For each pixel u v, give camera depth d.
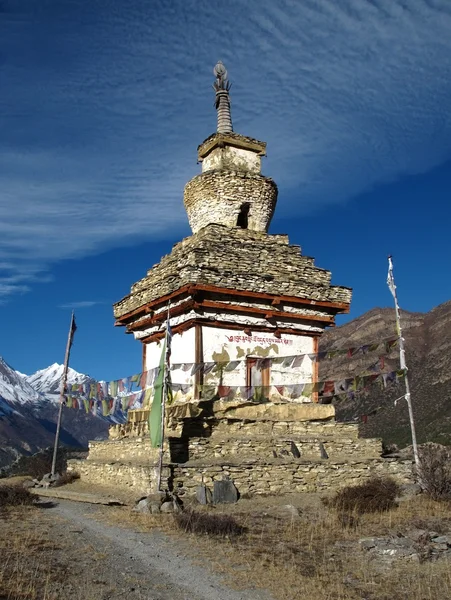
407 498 20.31
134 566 12.86
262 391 23.16
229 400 23.70
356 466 22.47
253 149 30.08
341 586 11.91
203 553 13.81
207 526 15.79
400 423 61.47
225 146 29.53
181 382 24.72
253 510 18.67
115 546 14.37
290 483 21.28
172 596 11.16
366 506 18.45
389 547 14.29
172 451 20.97
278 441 22.72
